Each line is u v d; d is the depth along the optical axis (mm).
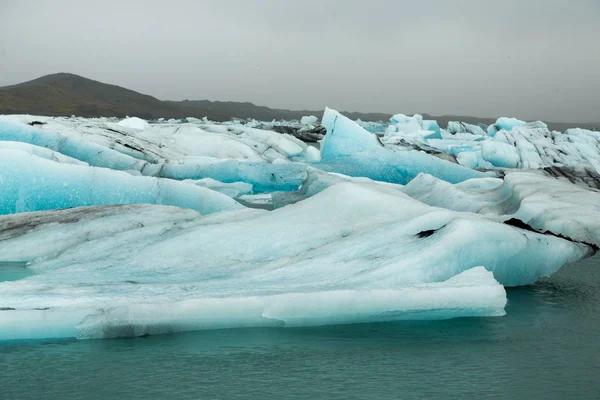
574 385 4133
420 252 5961
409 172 18000
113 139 19938
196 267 6723
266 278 6051
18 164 10219
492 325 5383
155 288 5648
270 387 4012
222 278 6199
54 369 4277
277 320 5164
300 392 3945
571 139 24859
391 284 5637
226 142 23938
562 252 6730
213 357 4523
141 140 21375
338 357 4562
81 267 6828
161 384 4043
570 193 8555
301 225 7406
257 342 4824
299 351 4664
